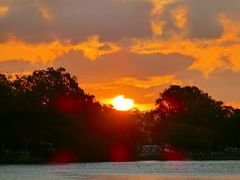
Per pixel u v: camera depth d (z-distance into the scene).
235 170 169.50
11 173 156.38
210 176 139.62
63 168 186.12
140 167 194.88
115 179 131.00
